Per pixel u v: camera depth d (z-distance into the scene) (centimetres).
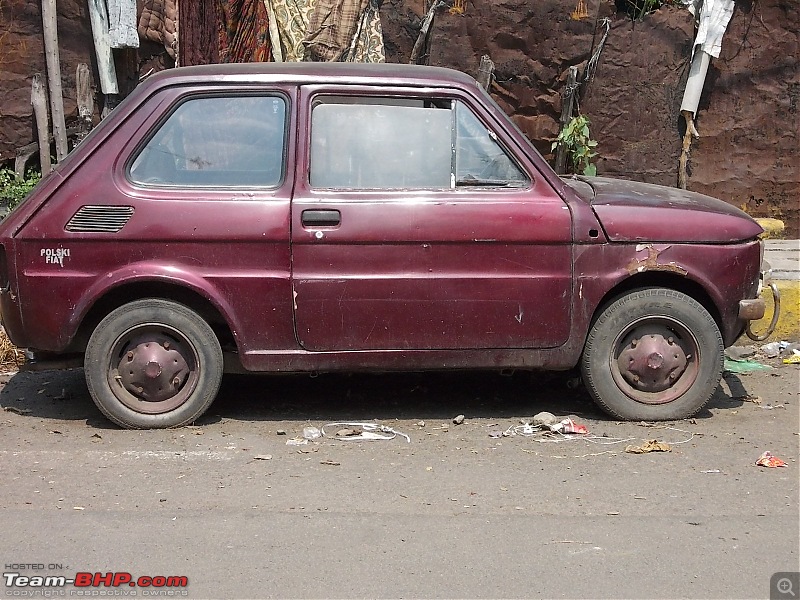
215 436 500
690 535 378
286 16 825
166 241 490
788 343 695
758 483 435
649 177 909
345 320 498
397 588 334
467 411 552
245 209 490
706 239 509
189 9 841
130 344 506
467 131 504
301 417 538
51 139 865
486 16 864
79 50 855
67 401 570
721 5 873
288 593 331
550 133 895
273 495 418
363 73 504
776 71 898
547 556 359
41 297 492
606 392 522
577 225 498
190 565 351
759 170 911
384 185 500
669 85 893
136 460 462
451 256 496
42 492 421
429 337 502
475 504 409
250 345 499
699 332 515
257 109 500
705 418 538
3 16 834
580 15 867
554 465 458
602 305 518
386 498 415
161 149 499
